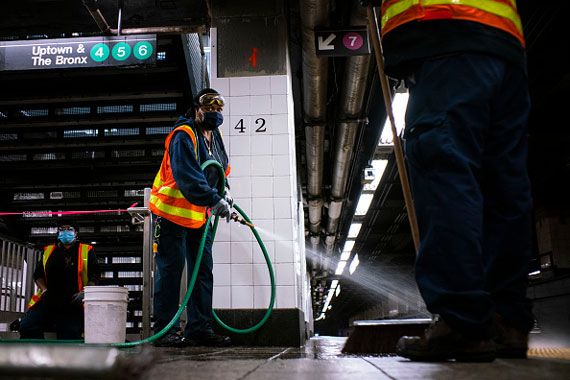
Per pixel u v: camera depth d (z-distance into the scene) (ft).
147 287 10.80
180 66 27.40
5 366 1.57
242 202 12.34
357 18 15.70
